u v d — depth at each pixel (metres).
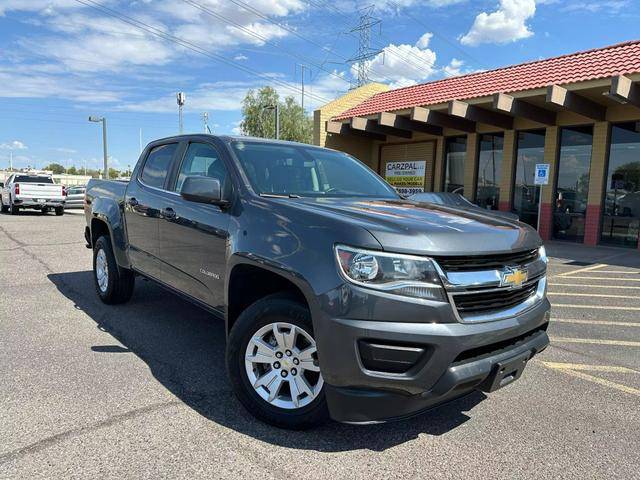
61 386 3.64
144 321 5.34
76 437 2.94
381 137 19.73
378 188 4.60
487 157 16.20
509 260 3.02
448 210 3.69
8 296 6.32
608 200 13.31
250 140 4.33
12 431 2.99
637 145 12.74
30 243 11.56
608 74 11.52
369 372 2.64
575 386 3.98
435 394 2.66
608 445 3.07
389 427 3.22
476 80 16.72
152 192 4.86
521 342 3.09
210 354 4.40
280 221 3.18
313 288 2.78
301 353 3.01
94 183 6.50
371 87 20.95
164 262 4.54
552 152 14.30
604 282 8.20
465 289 2.75
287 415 3.06
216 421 3.19
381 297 2.62
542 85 12.53
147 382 3.76
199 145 4.46
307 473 2.67
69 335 4.81
